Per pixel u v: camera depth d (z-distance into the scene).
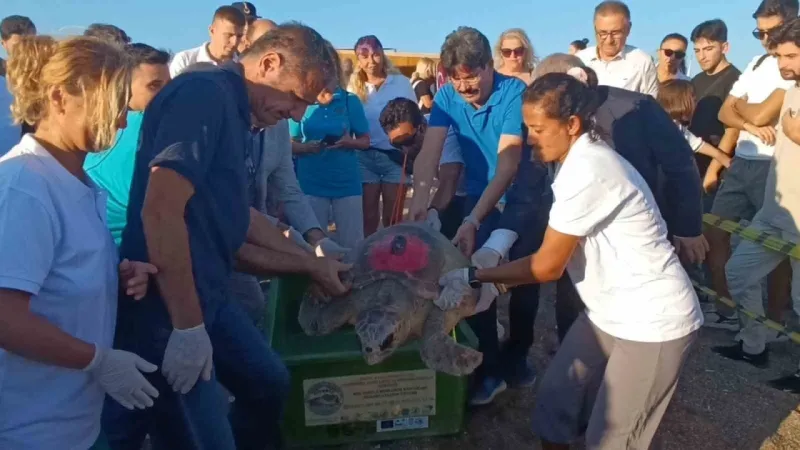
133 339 2.10
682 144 3.00
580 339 2.55
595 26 4.45
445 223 3.99
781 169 3.81
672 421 3.45
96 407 1.79
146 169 2.02
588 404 2.61
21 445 1.62
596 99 2.54
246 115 2.08
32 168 1.54
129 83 1.62
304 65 2.08
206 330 2.13
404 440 3.20
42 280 1.51
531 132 2.34
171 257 1.86
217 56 4.46
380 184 5.75
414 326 2.65
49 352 1.51
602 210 2.21
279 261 2.74
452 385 3.11
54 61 1.51
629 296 2.30
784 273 4.23
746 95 4.46
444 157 3.92
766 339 4.28
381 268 2.73
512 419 3.46
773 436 3.33
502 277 2.53
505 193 3.42
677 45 5.55
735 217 4.66
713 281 4.77
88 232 1.65
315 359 2.92
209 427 2.21
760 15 4.34
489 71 3.29
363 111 4.96
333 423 3.06
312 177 4.86
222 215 2.07
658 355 2.29
